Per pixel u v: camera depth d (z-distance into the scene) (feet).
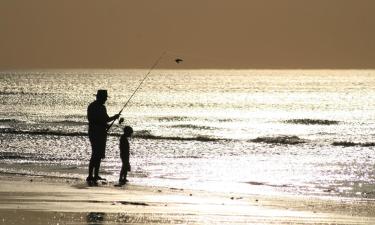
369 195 142.10
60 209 106.63
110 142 291.99
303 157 240.32
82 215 101.50
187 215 105.09
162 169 192.03
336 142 307.17
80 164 199.11
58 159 216.33
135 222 97.25
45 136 320.91
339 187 156.46
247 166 204.95
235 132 393.09
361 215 110.93
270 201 126.82
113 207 110.22
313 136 361.92
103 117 146.61
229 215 106.63
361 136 364.58
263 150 269.85
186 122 488.44
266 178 173.58
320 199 133.18
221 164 210.18
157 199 122.01
